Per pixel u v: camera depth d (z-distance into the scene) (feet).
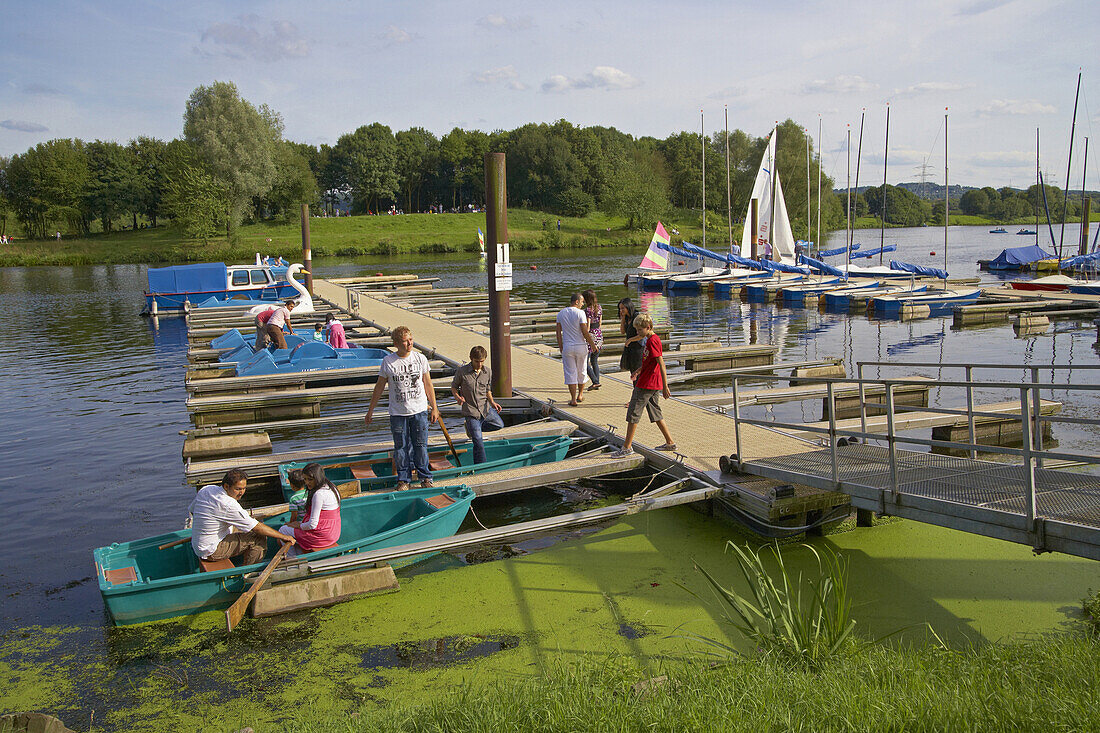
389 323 77.10
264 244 234.99
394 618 20.90
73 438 41.52
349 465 31.12
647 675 16.17
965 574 22.71
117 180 292.81
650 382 30.14
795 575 22.94
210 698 17.46
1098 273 122.21
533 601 21.72
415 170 372.79
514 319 78.84
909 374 55.57
